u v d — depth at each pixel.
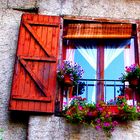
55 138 6.53
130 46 7.82
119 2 8.09
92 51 7.78
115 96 7.23
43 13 7.88
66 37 7.79
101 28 7.85
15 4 7.93
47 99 6.76
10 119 6.86
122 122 6.62
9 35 7.61
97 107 6.62
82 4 8.01
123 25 7.88
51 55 7.16
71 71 7.06
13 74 6.98
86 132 6.55
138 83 7.10
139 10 8.04
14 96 6.75
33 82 6.91
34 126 6.61
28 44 7.26
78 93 7.26
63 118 6.67
